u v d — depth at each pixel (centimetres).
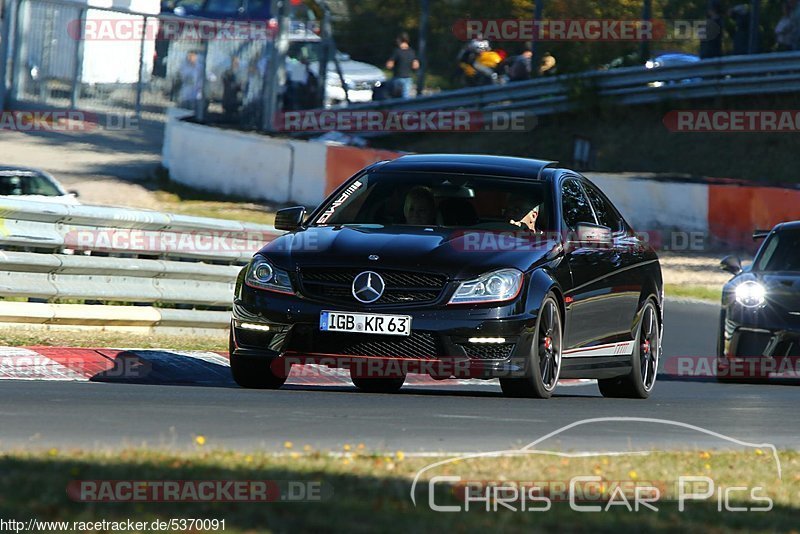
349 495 1450
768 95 9506
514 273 2823
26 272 3775
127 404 2439
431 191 3105
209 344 3869
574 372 3098
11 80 10194
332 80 10562
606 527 1364
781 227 4509
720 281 6831
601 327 3206
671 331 5447
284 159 8475
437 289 2783
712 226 7688
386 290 2786
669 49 10731
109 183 8644
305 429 2178
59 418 2172
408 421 2364
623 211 7888
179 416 2277
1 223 3728
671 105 9625
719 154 9238
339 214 3114
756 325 4075
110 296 3962
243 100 9581
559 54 10112
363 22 11675
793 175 8856
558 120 9894
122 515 1255
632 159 9344
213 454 1728
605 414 2689
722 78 9512
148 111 10181
